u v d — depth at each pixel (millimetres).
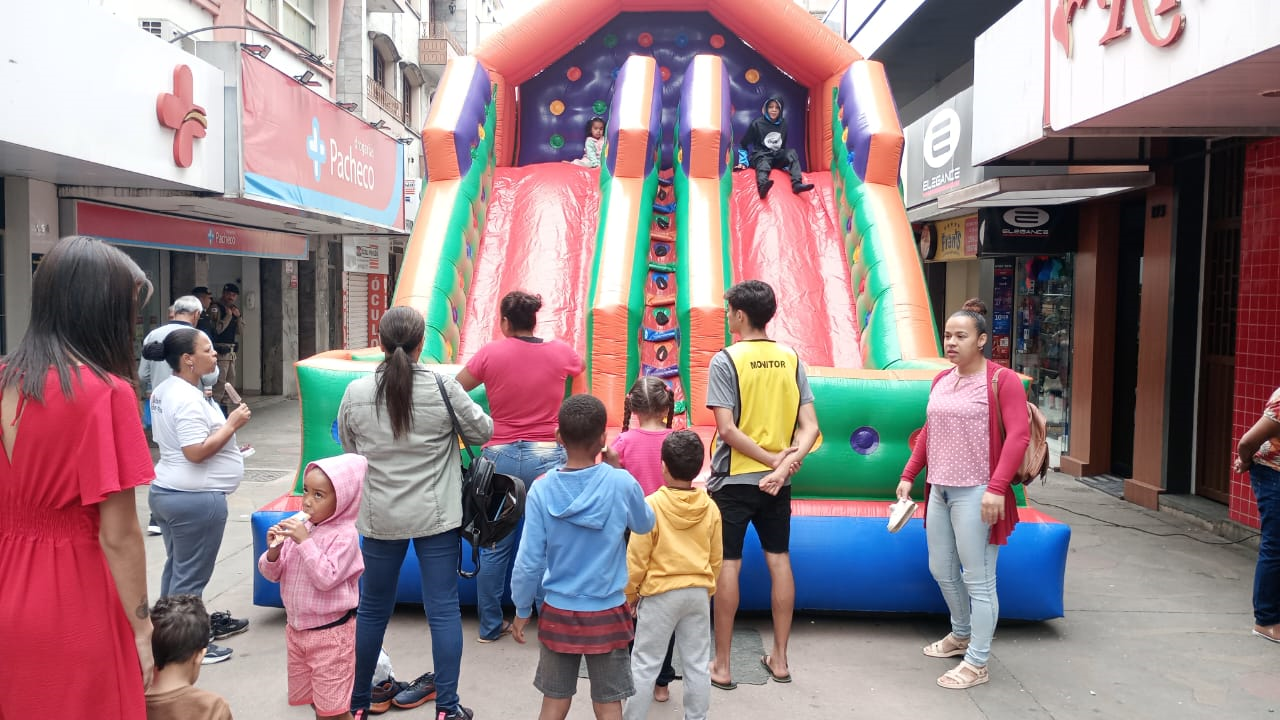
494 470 4078
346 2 20281
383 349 3740
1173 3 4555
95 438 2250
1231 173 7480
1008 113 6773
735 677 4332
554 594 3252
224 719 2756
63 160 7352
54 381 2252
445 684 3727
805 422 4227
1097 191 8328
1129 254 9312
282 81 10766
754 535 4973
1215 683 4328
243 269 16547
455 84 7355
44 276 2324
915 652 4711
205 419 4270
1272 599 4891
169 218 11242
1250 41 4008
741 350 4172
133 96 7969
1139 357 8391
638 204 6891
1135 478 8414
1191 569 6234
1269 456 4809
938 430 4344
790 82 8781
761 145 8055
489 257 7301
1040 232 9617
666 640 3486
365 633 3713
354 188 13508
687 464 3451
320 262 18250
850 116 7328
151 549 6371
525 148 8734
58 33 6957
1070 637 4941
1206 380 7812
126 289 2395
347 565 3408
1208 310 7773
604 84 8758
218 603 5332
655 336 7000
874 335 6242
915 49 13820
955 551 4477
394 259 25047
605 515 3215
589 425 3271
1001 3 11828
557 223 7449
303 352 18172
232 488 4414
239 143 9680
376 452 3660
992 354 12000
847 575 4934
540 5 8078
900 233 6652
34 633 2232
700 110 7113
